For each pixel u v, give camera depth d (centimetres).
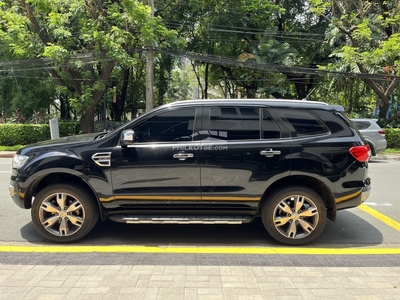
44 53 1301
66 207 430
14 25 1366
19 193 430
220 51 2067
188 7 1803
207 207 432
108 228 493
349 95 1983
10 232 474
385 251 414
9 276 332
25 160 430
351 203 429
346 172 421
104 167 419
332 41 1695
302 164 417
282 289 309
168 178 421
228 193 423
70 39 1457
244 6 1794
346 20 1602
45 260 373
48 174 430
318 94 2145
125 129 429
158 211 436
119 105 2434
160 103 2425
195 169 419
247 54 1819
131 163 418
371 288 312
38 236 459
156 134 429
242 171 419
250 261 376
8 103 2006
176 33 1454
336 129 431
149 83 1437
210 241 446
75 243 434
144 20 1333
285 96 2302
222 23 1820
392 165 1181
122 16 1313
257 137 427
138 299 290
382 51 1413
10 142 1620
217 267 357
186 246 427
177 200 427
